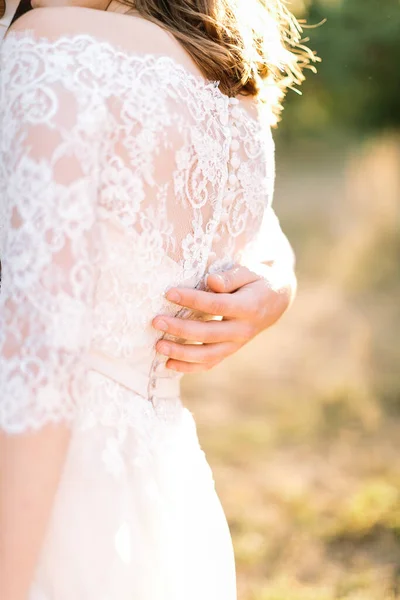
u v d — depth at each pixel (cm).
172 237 144
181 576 149
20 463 118
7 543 117
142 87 135
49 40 130
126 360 147
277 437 548
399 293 916
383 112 1959
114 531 140
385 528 428
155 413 154
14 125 126
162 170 138
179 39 147
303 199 1526
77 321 122
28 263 121
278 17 190
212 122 149
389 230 1122
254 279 169
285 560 404
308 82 1820
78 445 141
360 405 593
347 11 1591
